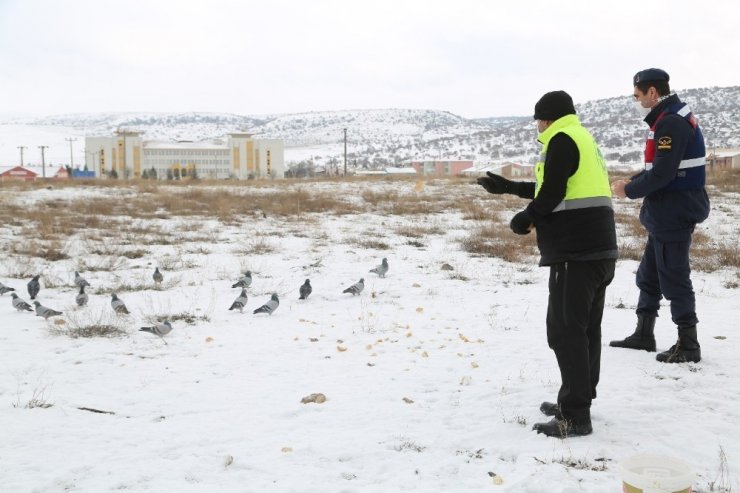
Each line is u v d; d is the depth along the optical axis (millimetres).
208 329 8617
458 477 4203
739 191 29469
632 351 7043
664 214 6422
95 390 6133
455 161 151250
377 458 4508
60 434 4980
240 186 38531
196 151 152375
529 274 12703
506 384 6121
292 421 5266
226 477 4238
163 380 6441
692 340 6625
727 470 4125
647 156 6441
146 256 15008
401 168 153875
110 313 9422
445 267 13227
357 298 10664
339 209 25609
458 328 8531
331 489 4043
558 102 4758
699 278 11789
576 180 4695
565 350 4777
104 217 22609
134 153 147750
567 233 4723
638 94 6324
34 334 8344
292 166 174250
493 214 23062
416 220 22594
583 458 4395
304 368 6840
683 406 5371
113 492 4051
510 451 4566
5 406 5629
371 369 6766
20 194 30031
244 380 6445
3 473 4301
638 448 4566
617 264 13594
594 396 5168
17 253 14781
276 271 13141
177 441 4828
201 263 14031
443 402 5660
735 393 5664
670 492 3412
